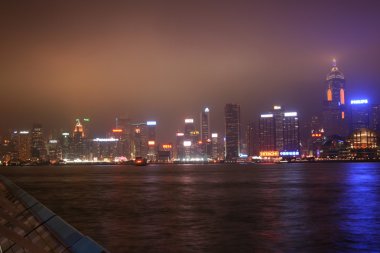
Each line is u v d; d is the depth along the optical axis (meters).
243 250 26.38
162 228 35.75
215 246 27.73
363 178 153.75
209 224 38.25
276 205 57.38
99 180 153.00
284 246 27.59
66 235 10.53
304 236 31.50
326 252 25.75
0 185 30.36
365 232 33.19
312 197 71.56
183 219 42.00
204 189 96.69
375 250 26.30
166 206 56.28
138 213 48.00
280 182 129.25
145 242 29.20
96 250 8.32
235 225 37.53
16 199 21.89
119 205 57.97
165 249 26.70
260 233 32.81
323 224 38.03
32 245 7.88
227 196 74.81
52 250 10.24
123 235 32.16
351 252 25.69
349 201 63.22
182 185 115.44
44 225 12.73
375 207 54.06
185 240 29.81
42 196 76.50
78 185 117.94
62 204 60.03
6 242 13.13
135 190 93.88
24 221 14.89
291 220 41.00
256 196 74.50
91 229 35.25
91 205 58.19
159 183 127.56
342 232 33.25
